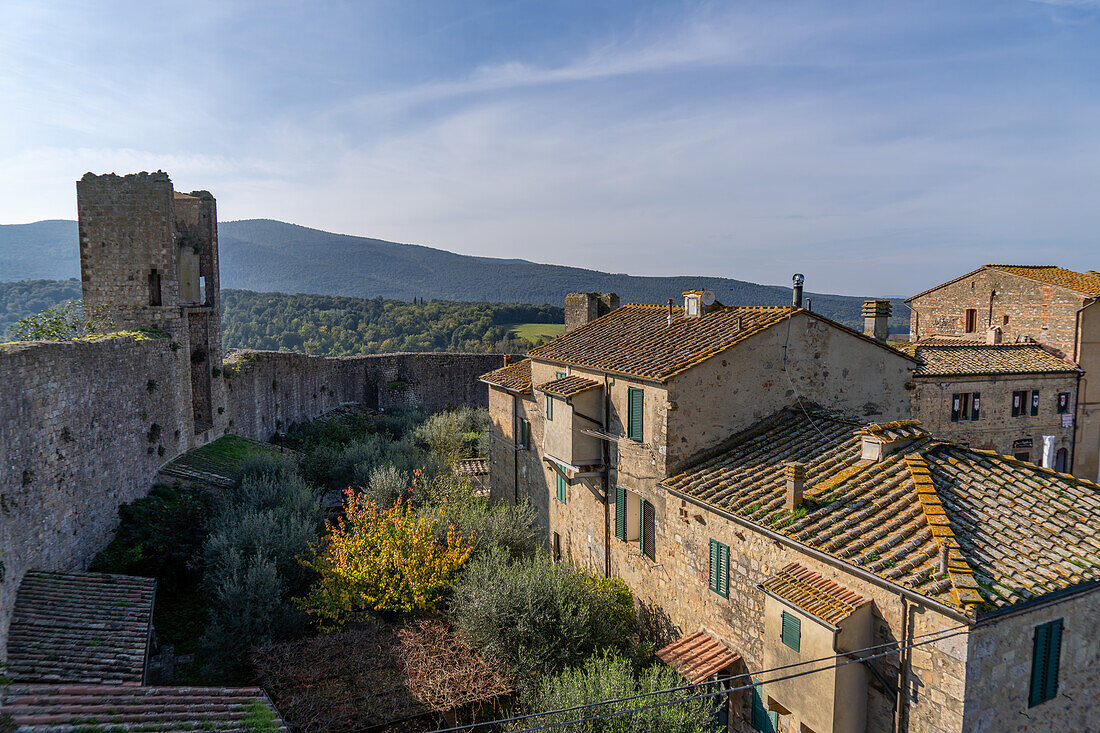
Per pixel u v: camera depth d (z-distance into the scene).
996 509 10.60
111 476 18.95
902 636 9.32
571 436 18.03
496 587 15.18
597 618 15.34
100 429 18.33
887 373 17.59
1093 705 10.12
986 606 8.39
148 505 20.12
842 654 9.54
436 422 39.19
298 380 39.50
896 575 9.38
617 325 21.95
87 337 21.11
